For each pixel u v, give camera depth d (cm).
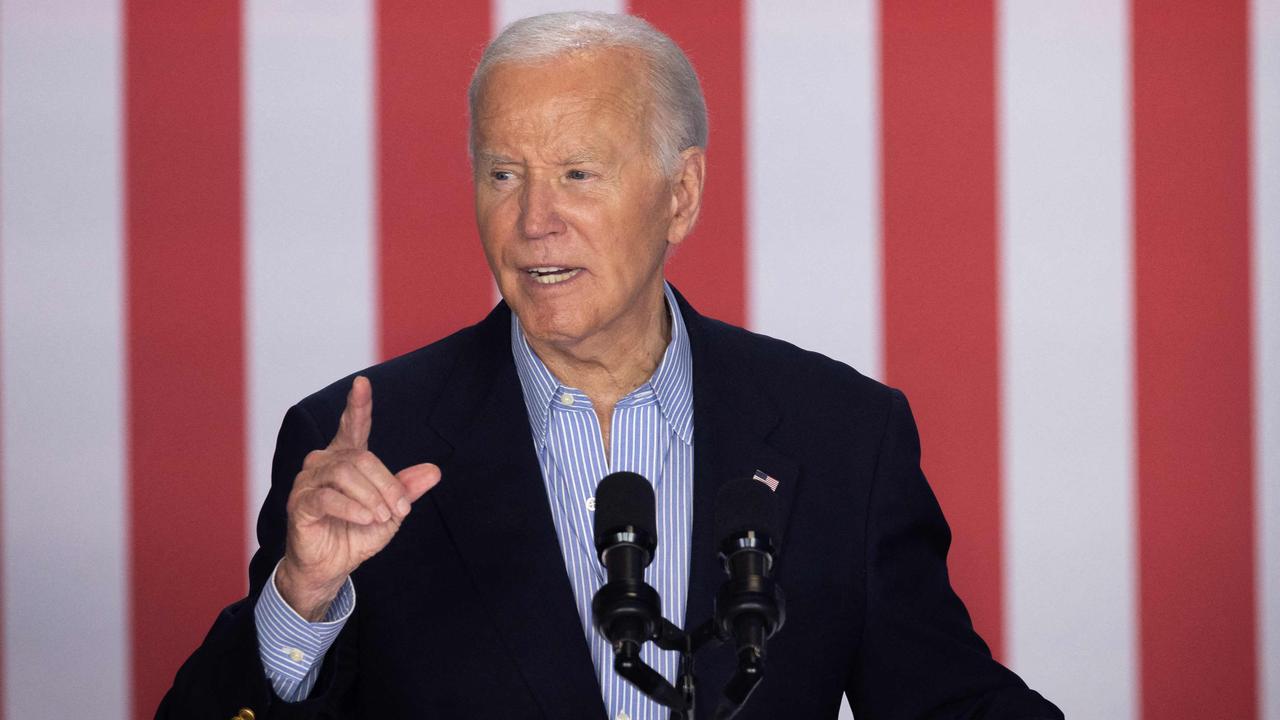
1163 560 1247
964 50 1255
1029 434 1249
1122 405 1247
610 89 683
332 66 1245
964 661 750
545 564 715
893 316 1254
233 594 1233
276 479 747
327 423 753
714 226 1254
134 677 1227
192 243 1232
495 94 682
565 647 701
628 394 760
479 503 730
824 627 735
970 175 1253
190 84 1234
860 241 1254
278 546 715
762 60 1257
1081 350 1248
